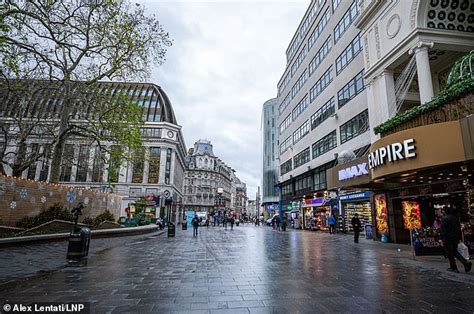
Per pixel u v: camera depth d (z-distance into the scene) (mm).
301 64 35969
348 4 23984
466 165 9070
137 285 5859
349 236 20969
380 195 16562
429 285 5852
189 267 8000
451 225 7363
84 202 19188
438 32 13469
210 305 4562
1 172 15383
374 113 16797
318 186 29703
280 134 45406
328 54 27812
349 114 23250
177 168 64562
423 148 9281
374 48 16938
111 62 15859
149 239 18469
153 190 54031
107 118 16859
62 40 14445
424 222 14562
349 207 23734
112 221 22688
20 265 7992
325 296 5070
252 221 92125
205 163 102875
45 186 15438
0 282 6059
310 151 31891
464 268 7566
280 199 43531
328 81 27703
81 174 53188
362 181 14117
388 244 14570
